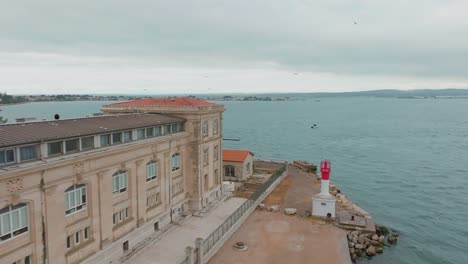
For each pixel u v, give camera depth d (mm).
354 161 106312
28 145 24812
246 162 67625
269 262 35219
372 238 45031
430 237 50781
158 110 45281
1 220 23375
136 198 36438
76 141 28844
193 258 31953
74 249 29094
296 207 51781
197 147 45750
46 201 26016
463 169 94375
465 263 43438
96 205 30969
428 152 120438
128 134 35469
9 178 23141
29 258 25375
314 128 194875
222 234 39125
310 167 82438
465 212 61812
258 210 50219
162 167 40750
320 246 39281
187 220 44156
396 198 69625
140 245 36500
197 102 49500
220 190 53844
